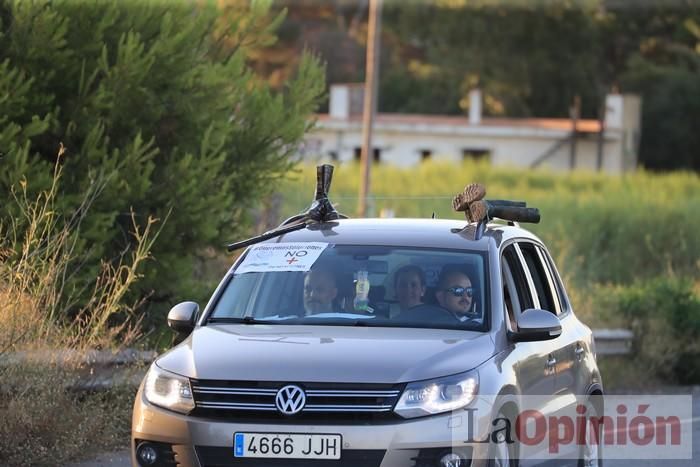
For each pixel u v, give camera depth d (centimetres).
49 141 3494
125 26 3591
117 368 2972
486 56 16562
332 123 15438
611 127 16662
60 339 2814
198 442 1917
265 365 1942
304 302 2233
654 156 18088
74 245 3155
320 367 1925
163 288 3588
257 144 3888
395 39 17838
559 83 17262
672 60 18000
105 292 3328
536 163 16438
